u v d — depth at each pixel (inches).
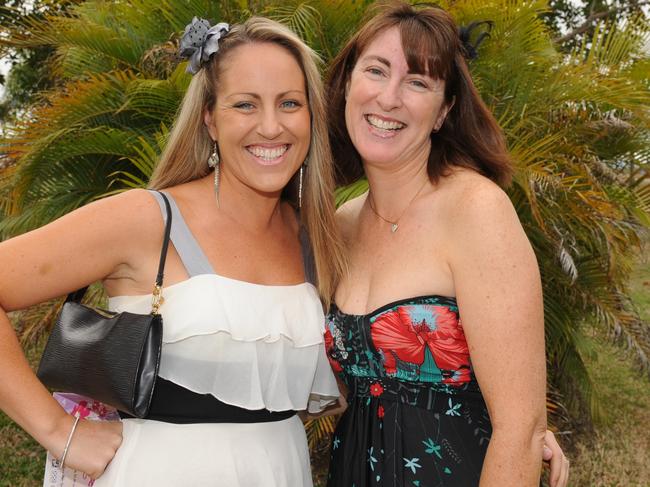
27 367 60.4
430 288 63.6
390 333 64.6
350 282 71.4
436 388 64.7
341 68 75.2
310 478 73.0
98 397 59.9
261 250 71.0
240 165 67.9
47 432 61.1
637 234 171.0
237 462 64.4
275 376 66.6
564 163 150.4
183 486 62.2
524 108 152.9
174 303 63.6
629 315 173.0
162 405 63.8
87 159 170.7
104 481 63.2
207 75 69.3
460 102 69.7
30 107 191.2
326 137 73.9
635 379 242.8
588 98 158.1
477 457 63.5
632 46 173.5
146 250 64.2
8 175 157.4
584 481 168.2
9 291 58.3
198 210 68.5
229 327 63.6
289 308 69.1
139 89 153.3
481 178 64.4
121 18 186.7
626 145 176.2
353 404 70.2
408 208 68.2
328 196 73.7
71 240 60.2
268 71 66.6
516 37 163.2
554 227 150.2
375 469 66.1
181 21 170.7
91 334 60.5
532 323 57.1
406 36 65.5
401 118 66.9
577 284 169.9
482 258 58.8
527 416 56.2
